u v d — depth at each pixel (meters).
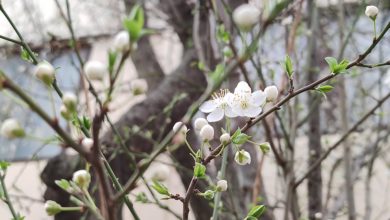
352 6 0.85
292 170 0.55
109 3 1.20
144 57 1.06
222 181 0.32
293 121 0.60
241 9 0.24
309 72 0.74
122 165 0.72
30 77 1.05
